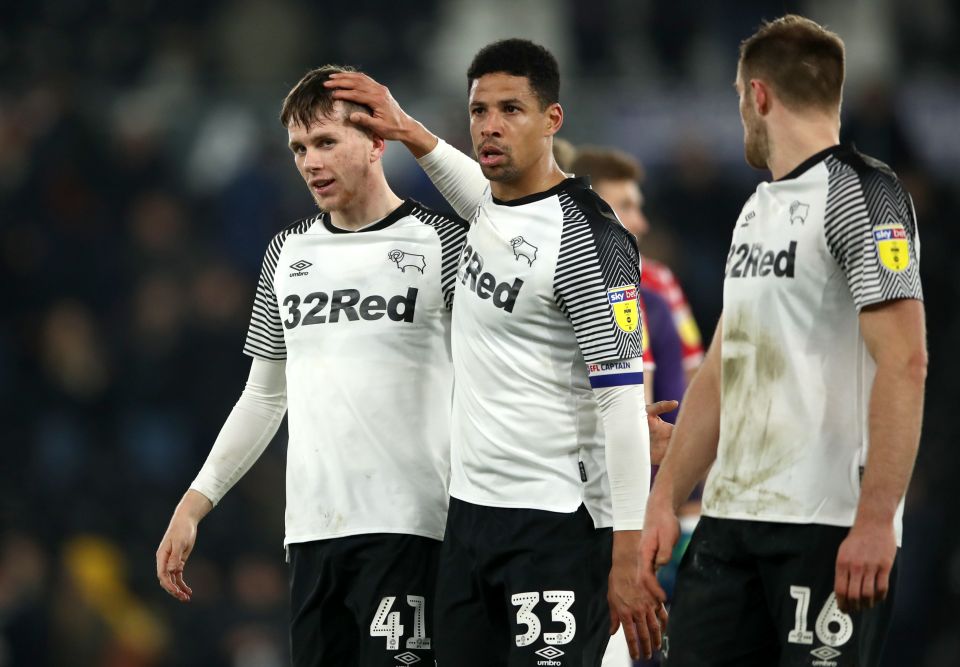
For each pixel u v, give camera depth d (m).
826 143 15.69
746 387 15.74
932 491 39.12
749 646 15.94
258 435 18.80
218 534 39.28
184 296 44.16
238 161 47.94
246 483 39.97
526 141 16.83
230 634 38.31
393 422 17.62
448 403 17.89
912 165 45.44
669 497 16.53
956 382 41.50
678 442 16.72
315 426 17.81
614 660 19.20
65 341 43.72
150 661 38.25
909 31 52.53
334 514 17.67
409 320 17.70
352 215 18.05
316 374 17.86
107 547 40.69
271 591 39.03
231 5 52.00
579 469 16.78
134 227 46.44
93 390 43.34
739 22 52.19
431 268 17.78
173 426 42.66
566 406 16.78
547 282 16.64
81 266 45.12
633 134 47.12
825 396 15.26
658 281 23.73
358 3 52.41
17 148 47.50
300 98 17.73
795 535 15.29
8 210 46.25
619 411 16.50
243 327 43.94
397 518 17.53
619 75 50.94
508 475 16.72
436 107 47.25
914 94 49.94
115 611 39.50
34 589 38.88
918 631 37.91
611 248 16.69
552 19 53.19
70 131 47.25
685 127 47.12
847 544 14.49
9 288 44.91
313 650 17.95
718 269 44.56
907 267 14.79
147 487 41.75
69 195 46.53
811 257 15.30
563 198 16.94
